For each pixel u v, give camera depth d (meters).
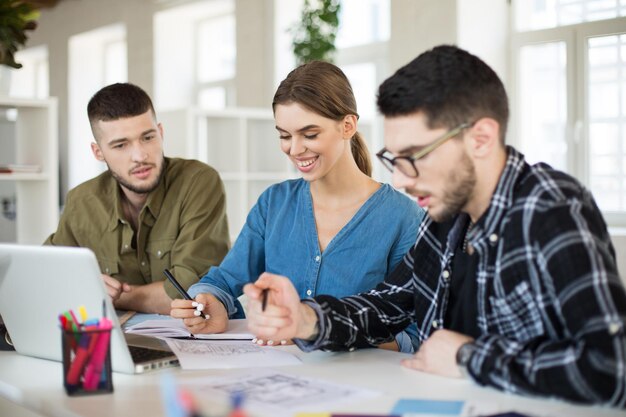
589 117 4.00
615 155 3.91
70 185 7.98
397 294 1.62
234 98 6.41
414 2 4.37
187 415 0.72
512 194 1.31
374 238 1.90
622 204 3.90
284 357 1.51
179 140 4.34
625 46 3.84
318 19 4.89
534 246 1.26
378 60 5.23
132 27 6.98
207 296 1.82
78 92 7.99
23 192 3.70
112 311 1.35
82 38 7.84
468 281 1.42
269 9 5.52
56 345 1.51
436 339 1.35
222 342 1.68
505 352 1.23
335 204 1.93
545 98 4.18
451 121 1.25
